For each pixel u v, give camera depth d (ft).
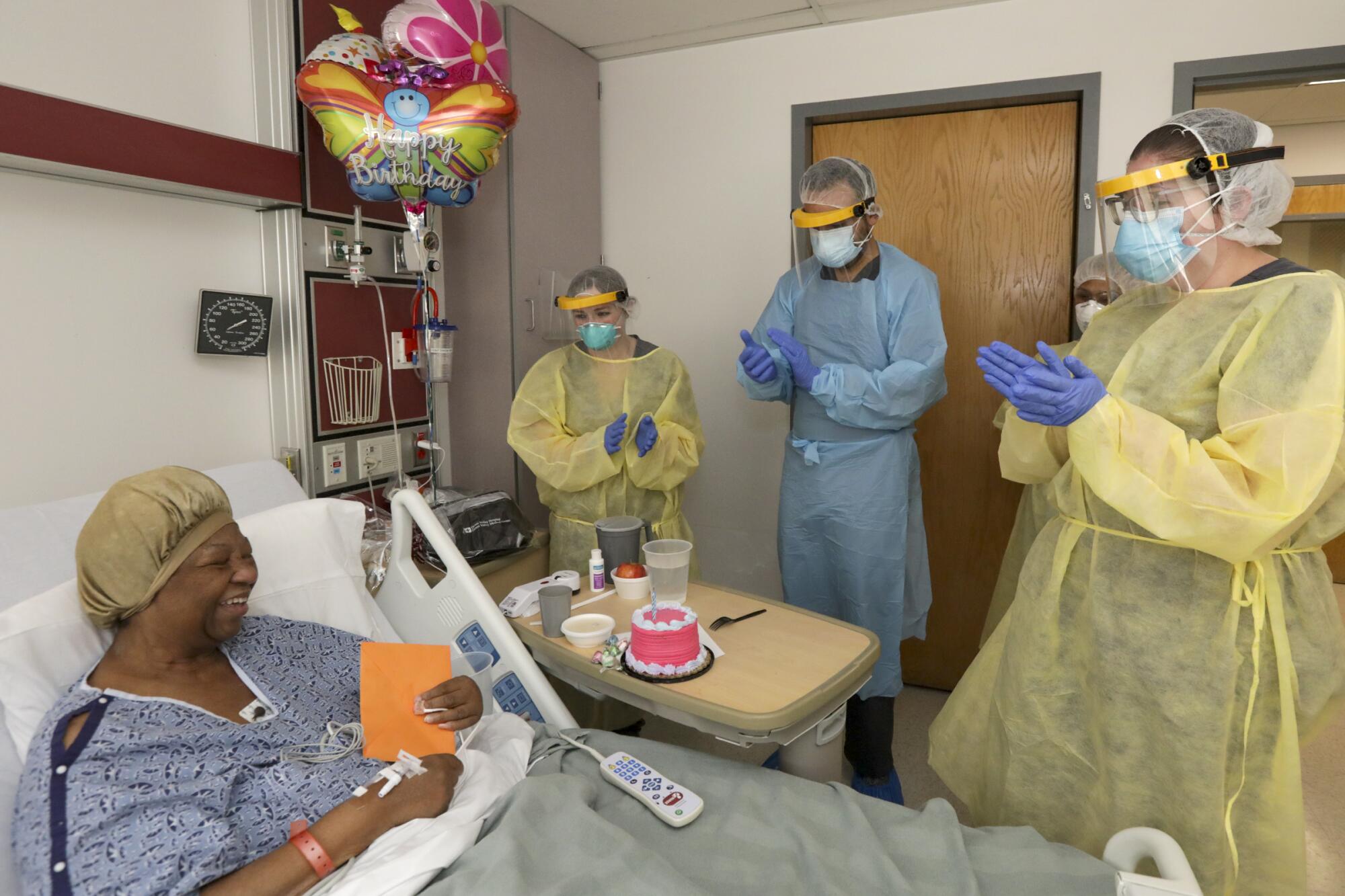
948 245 8.68
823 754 4.86
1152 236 3.99
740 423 9.55
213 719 3.53
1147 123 7.58
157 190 5.57
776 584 9.62
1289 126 12.07
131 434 5.67
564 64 8.96
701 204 9.41
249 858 3.24
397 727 3.79
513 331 8.38
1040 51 7.82
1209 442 3.79
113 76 5.40
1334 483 3.70
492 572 6.79
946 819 3.58
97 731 3.23
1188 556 4.06
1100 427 3.84
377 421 7.29
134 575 3.34
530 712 4.84
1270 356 3.65
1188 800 4.03
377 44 5.91
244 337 6.20
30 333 5.07
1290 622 4.01
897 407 6.44
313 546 4.74
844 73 8.57
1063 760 4.61
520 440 7.29
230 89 6.18
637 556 6.04
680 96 9.36
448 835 3.29
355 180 5.89
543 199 8.73
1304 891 4.02
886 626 6.95
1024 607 4.75
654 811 3.72
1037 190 8.29
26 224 5.00
